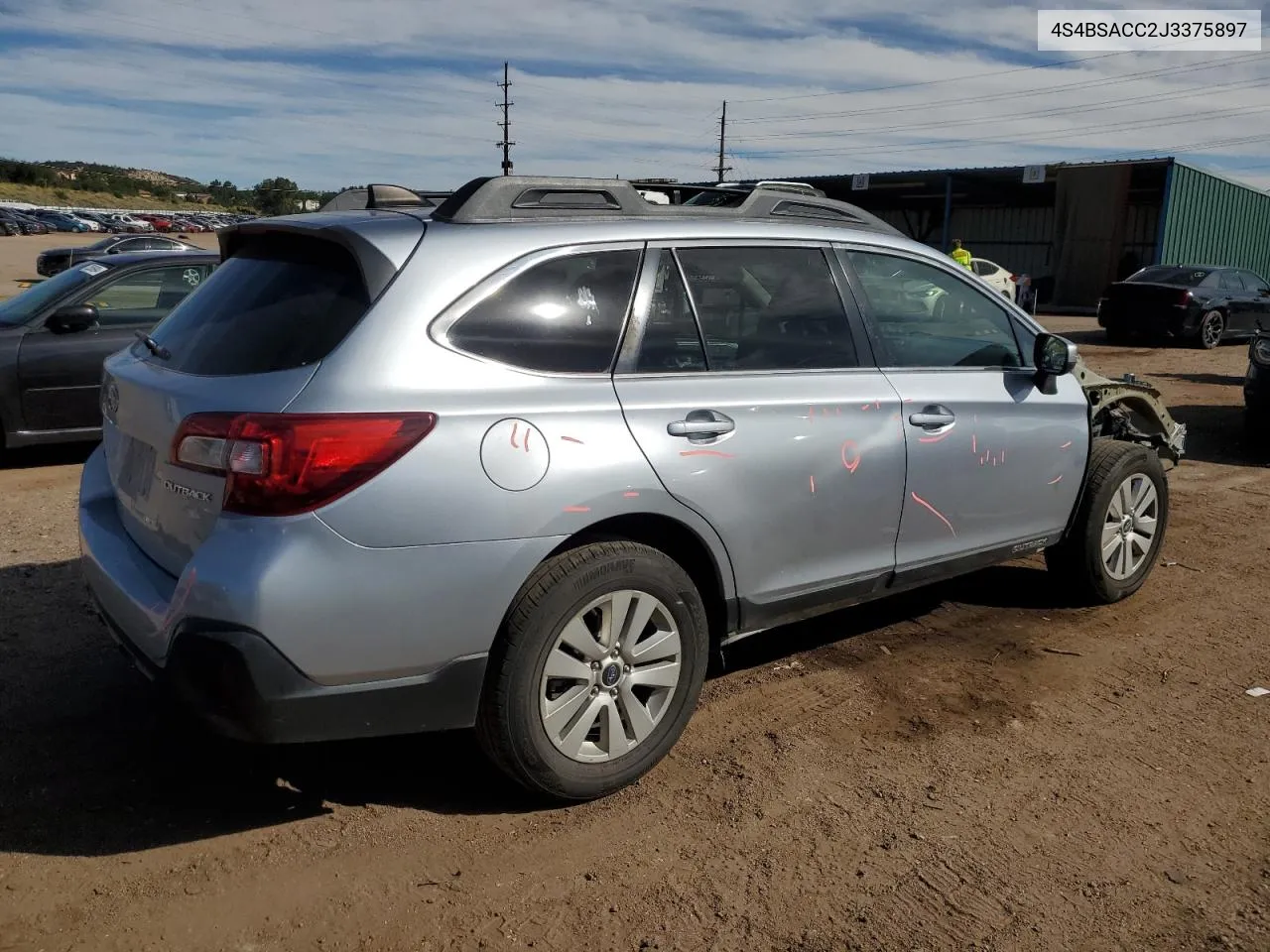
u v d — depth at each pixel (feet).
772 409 11.89
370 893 9.48
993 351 15.07
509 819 10.69
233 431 9.23
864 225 14.24
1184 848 10.49
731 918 9.28
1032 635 15.94
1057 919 9.37
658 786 11.38
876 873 9.96
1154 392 19.45
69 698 12.96
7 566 17.75
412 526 9.41
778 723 12.89
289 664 9.09
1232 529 22.03
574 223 11.19
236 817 10.60
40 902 9.20
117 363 12.17
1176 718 13.26
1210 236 105.29
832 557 12.75
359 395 9.37
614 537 10.87
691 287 11.74
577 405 10.47
